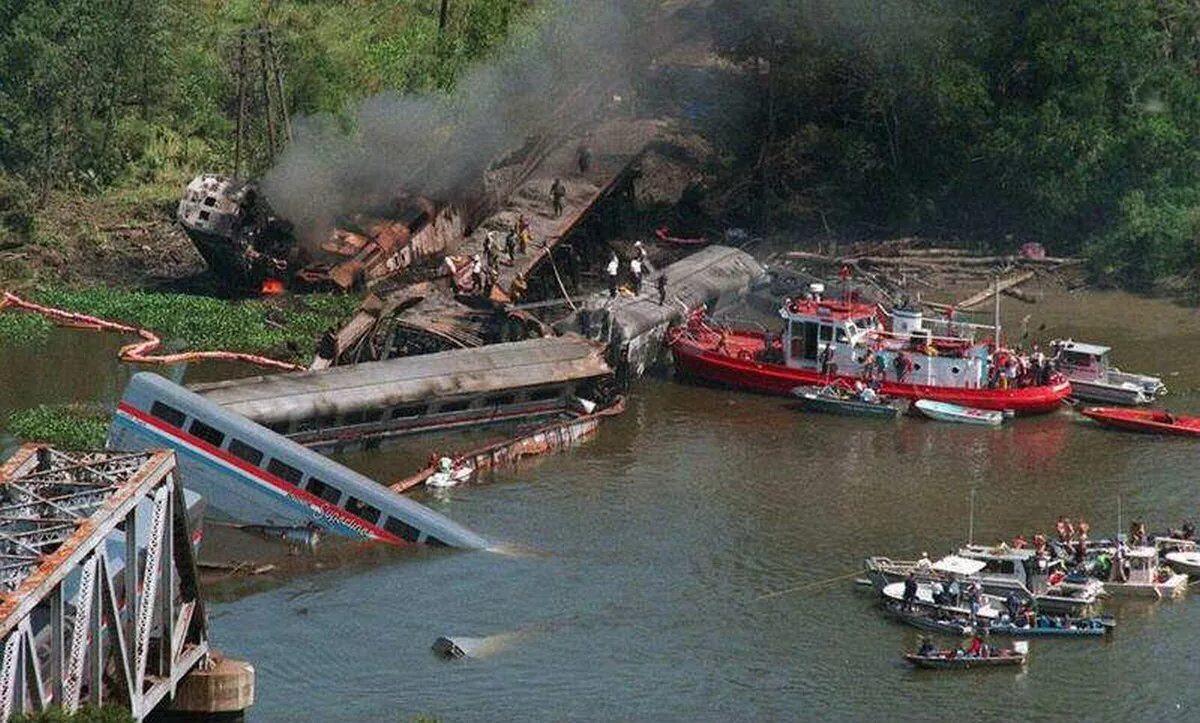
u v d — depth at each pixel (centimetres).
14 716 16925
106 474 19888
